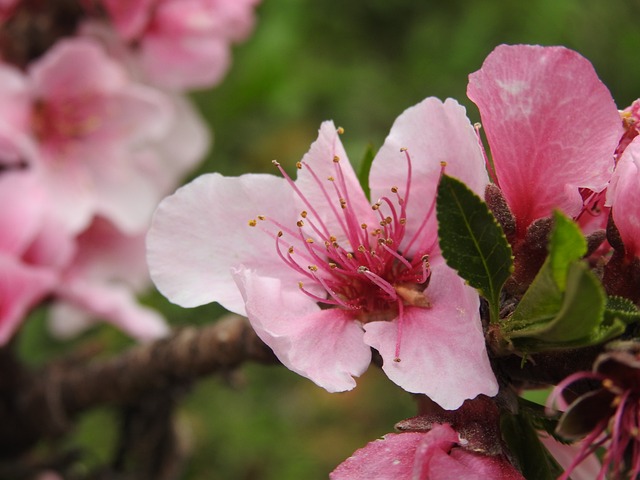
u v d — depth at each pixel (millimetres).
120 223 236
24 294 211
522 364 146
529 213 155
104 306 229
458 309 152
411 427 150
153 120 238
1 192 218
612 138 150
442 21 377
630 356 137
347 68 366
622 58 384
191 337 204
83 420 303
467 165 152
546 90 152
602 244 161
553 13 364
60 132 234
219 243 160
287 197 162
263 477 320
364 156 175
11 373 223
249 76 328
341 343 156
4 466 232
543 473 150
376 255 163
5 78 226
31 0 229
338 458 337
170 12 242
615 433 139
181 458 242
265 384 344
